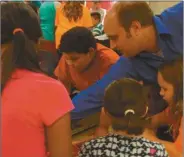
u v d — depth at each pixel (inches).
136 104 45.6
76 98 61.2
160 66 54.9
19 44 41.8
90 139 51.4
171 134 53.7
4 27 41.6
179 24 54.6
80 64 70.0
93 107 60.0
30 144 41.2
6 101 40.9
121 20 53.3
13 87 41.1
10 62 41.6
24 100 40.7
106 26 55.6
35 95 40.9
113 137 45.4
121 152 44.1
